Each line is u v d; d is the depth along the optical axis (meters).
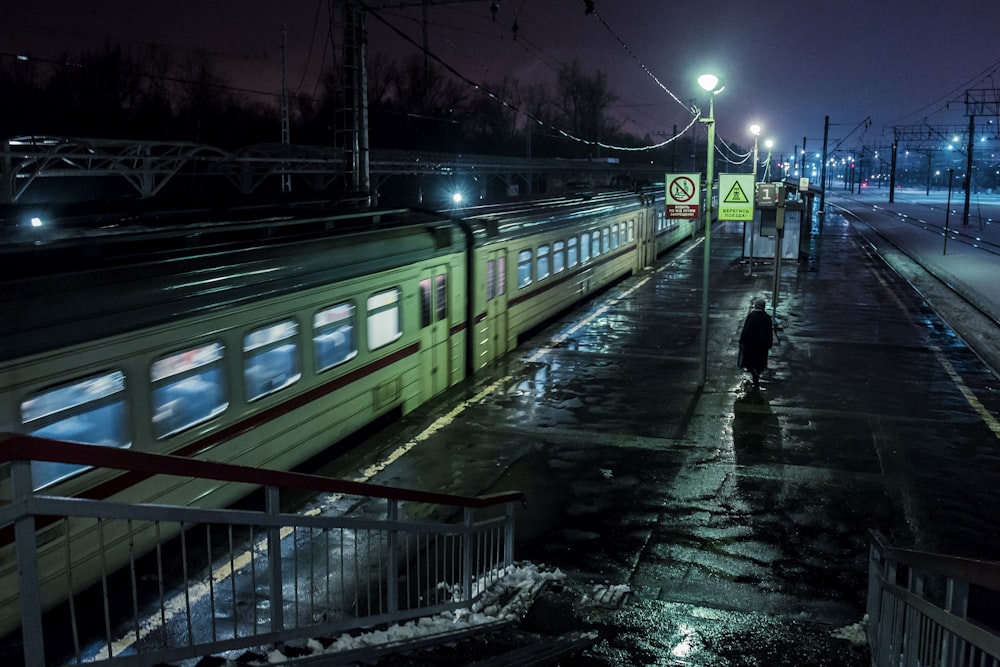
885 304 24.48
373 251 11.15
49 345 6.21
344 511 9.26
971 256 39.38
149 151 22.44
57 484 6.27
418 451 11.35
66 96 40.53
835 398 14.27
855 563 8.21
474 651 5.42
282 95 26.83
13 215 7.78
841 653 6.16
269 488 4.15
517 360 16.73
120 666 3.25
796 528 9.02
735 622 6.74
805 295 26.00
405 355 12.40
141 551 7.29
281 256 9.17
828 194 129.12
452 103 55.50
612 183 32.69
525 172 44.00
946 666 3.66
